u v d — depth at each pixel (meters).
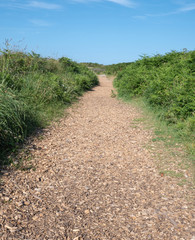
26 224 2.90
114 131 6.86
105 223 3.02
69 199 3.49
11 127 5.36
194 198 3.53
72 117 8.31
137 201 3.50
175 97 7.39
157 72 10.14
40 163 4.55
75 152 5.24
